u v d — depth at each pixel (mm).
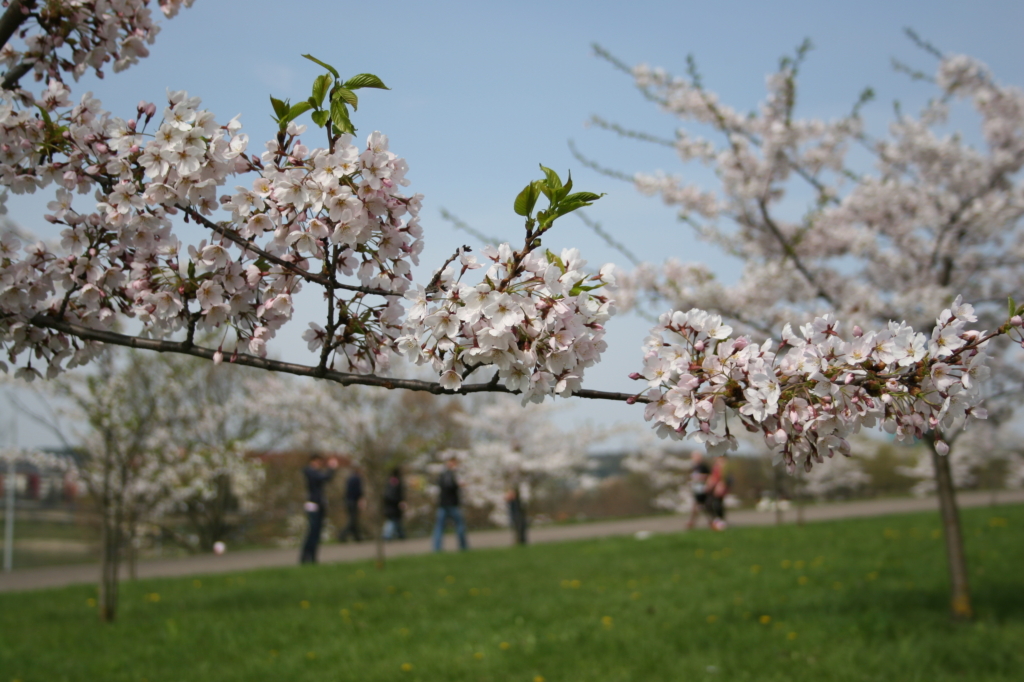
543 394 1833
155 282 2178
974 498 21500
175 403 8547
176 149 1943
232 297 2180
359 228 1900
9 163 2125
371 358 2195
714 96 6992
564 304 1755
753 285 6449
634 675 4938
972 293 7059
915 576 8141
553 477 20469
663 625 6207
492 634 6098
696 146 7016
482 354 1792
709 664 5113
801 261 6996
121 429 8117
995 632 5598
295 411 14453
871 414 1878
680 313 1924
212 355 2186
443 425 21109
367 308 2100
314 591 8875
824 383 1844
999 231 6535
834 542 11477
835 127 6855
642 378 1912
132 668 5551
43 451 12188
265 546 20078
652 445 23500
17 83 2523
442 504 14617
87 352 2377
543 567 10156
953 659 5008
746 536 12805
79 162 2158
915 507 19781
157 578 10844
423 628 6461
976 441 18234
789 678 4762
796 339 1926
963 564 6152
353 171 1881
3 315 2273
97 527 15773
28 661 5832
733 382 1851
